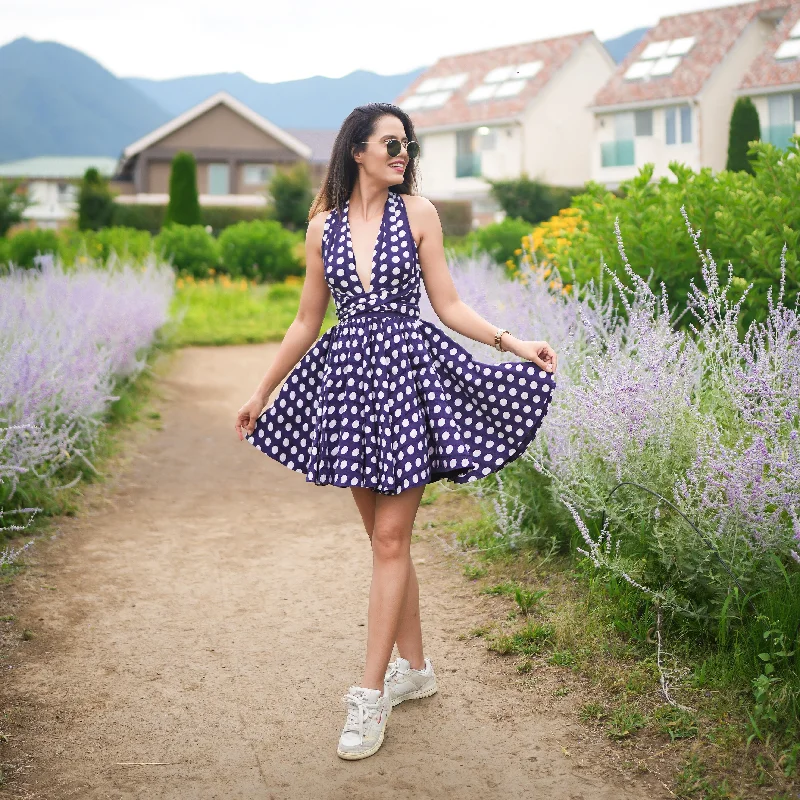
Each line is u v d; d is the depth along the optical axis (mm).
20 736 2969
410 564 3074
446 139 38312
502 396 2939
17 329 5961
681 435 3662
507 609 3811
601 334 4930
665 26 34625
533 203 26562
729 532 3189
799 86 29281
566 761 2756
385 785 2680
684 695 2986
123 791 2670
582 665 3240
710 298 4113
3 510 4906
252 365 11070
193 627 3846
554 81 36312
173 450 7062
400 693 3121
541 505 4387
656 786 2602
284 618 3943
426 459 2854
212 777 2742
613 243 5848
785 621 2936
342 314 2982
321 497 5969
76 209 28750
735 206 5312
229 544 4969
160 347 11211
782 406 3520
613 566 3488
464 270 9055
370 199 2967
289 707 3168
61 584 4285
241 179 45938
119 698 3230
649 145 32531
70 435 6008
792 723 2719
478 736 2922
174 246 19562
